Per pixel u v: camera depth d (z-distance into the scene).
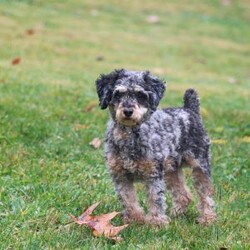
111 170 9.60
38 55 25.75
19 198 10.00
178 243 8.77
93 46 29.70
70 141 13.62
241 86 25.70
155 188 9.50
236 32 39.66
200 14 43.38
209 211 10.34
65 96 18.00
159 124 9.85
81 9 38.22
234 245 8.66
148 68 26.72
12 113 14.96
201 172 10.54
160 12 41.94
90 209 9.34
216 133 15.73
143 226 9.36
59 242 8.52
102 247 8.43
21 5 35.25
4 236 8.55
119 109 9.30
